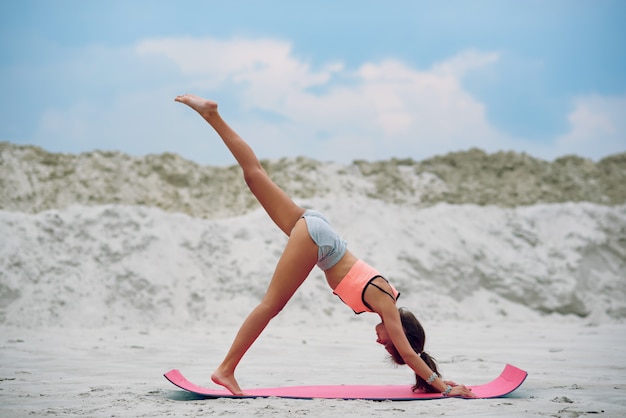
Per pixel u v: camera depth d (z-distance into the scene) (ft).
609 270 99.40
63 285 77.56
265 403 26.07
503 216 105.60
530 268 95.61
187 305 79.66
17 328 69.87
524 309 91.61
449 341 56.85
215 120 30.91
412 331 29.73
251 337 29.04
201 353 47.57
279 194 30.83
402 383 33.19
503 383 30.01
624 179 120.98
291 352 48.32
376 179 117.60
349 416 23.27
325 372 37.52
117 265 81.46
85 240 83.61
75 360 42.45
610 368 38.22
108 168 105.70
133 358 43.98
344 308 82.43
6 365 39.40
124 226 86.28
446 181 119.34
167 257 84.33
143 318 76.79
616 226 104.12
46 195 100.53
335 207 99.81
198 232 89.76
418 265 92.79
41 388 30.27
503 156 121.70
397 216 101.09
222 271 85.66
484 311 89.92
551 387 30.71
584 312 91.76
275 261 87.97
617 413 23.56
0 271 76.43
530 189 116.98
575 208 107.14
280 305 29.78
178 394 28.55
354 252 92.73
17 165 102.27
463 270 93.76
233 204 106.42
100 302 77.10
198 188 106.93
